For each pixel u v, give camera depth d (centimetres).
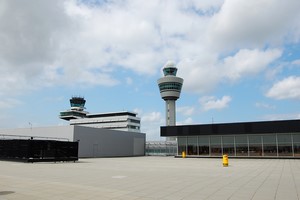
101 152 5862
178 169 2508
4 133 6481
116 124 13100
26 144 3419
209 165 3056
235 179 1723
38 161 3447
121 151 6481
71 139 5247
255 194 1195
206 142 5138
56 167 2705
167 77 10762
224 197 1130
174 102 10838
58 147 3662
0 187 1384
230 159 4528
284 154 4562
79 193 1217
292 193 1217
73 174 2025
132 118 13238
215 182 1580
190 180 1672
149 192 1245
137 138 7112
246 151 4809
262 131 4609
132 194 1195
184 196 1152
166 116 10781
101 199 1088
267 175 1964
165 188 1359
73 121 14175
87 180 1669
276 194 1194
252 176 1898
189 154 5244
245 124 4747
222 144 5003
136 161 3975
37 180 1661
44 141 3528
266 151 4684
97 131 5819
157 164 3250
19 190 1295
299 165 3006
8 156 3719
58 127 5475
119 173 2116
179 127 5269
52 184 1490
